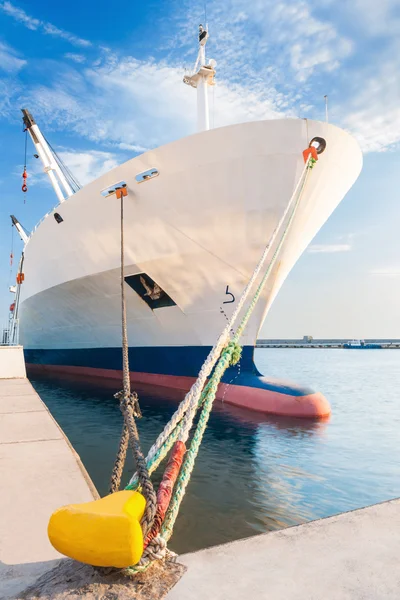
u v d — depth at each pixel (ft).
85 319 46.57
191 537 13.55
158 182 31.42
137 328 41.60
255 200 29.76
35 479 10.25
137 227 33.76
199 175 29.96
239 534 13.76
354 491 17.74
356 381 71.20
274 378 35.94
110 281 38.60
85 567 5.25
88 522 4.55
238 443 24.80
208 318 35.99
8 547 6.73
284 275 35.14
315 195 30.45
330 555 5.21
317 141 27.86
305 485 18.34
